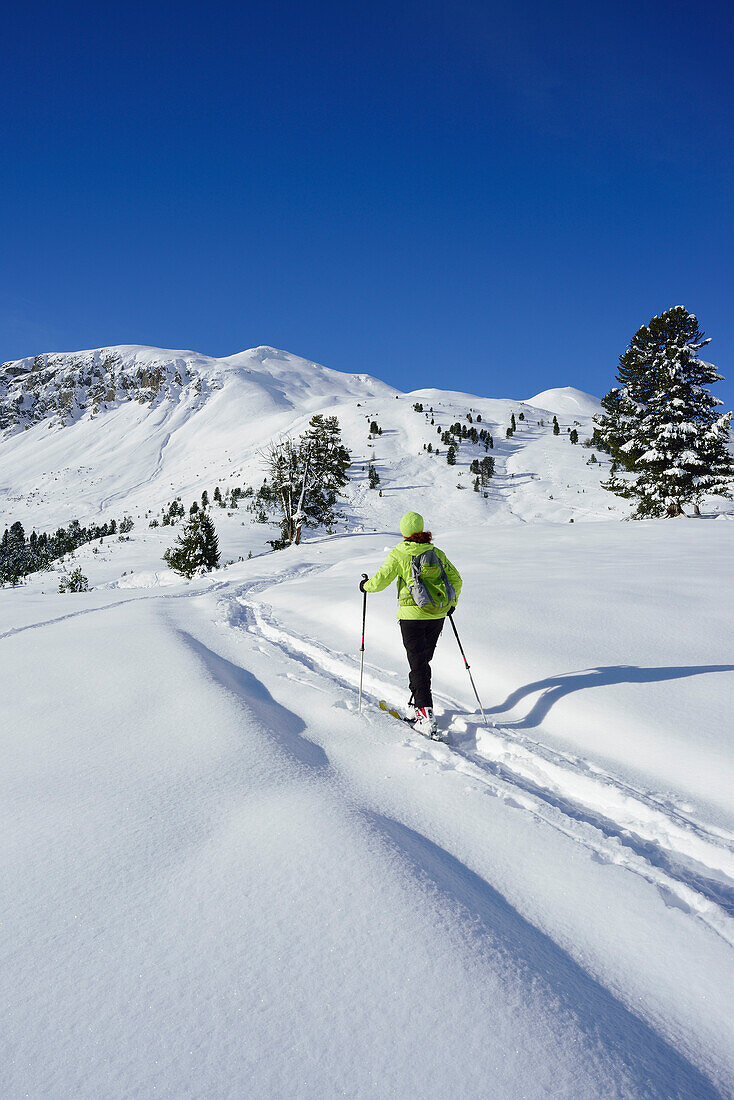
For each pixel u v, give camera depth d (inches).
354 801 126.1
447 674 229.1
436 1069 60.8
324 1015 67.2
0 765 145.5
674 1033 72.2
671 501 1366.9
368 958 76.5
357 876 93.7
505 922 89.6
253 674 238.1
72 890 92.0
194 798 124.6
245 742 155.5
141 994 70.1
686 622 264.8
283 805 119.5
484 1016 68.3
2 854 103.2
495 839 116.0
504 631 260.5
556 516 2610.7
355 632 299.1
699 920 94.3
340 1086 58.4
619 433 1482.5
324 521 1743.4
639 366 1405.0
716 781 138.3
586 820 129.0
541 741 168.7
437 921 84.4
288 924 82.8
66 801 124.1
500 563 481.7
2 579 1512.1
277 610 386.6
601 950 86.8
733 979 81.2
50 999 69.4
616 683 196.4
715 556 492.7
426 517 2704.2
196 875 95.5
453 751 160.9
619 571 407.5
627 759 154.5
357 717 187.3
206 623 341.7
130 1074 59.2
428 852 107.3
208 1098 56.6
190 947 78.4
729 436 1333.7
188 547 1104.8
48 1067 60.0
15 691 207.2
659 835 121.5
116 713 181.0
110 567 1483.8
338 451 1711.4
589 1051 65.6
